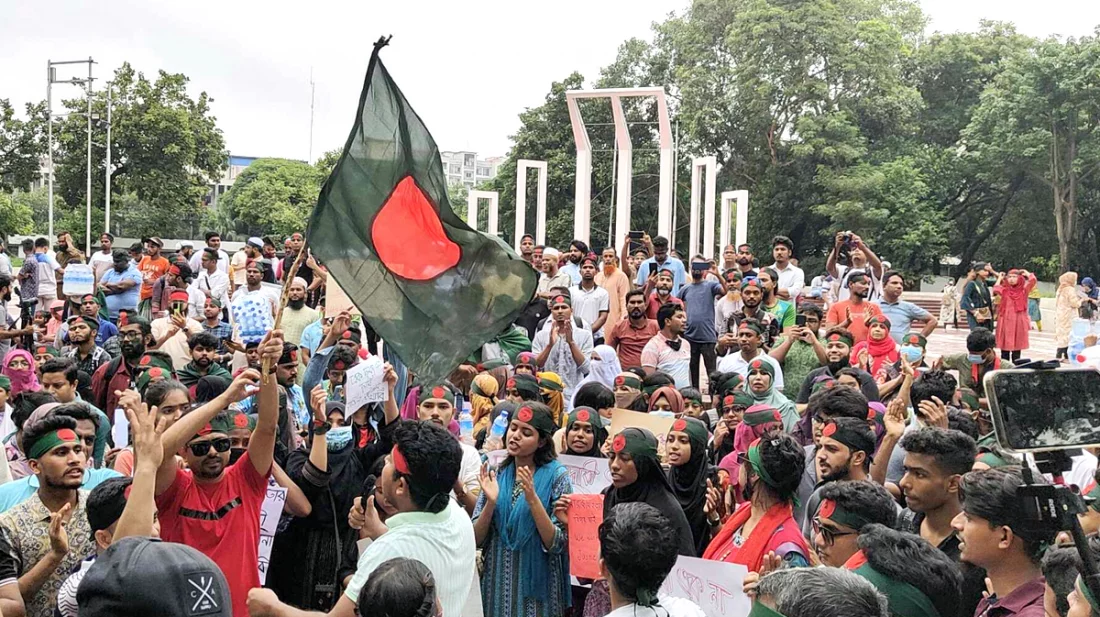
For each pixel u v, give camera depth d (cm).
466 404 1147
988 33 5091
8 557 457
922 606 349
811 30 4409
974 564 388
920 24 5369
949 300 2961
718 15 4700
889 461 622
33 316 1789
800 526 611
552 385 914
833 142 4362
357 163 571
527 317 1445
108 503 445
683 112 4741
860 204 4206
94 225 5222
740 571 458
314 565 591
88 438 569
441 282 580
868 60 4422
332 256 555
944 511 458
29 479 549
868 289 1129
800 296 1473
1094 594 279
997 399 305
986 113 4353
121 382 978
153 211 5681
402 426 438
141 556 257
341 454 609
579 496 552
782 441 478
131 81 5109
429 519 432
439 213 588
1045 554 322
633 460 524
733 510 640
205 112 5272
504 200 5081
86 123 5019
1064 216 4397
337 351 829
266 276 1797
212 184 5591
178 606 252
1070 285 2105
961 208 4775
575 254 1636
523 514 563
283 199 7069
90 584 251
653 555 367
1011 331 1881
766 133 4575
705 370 1318
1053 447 304
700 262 1332
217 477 493
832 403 602
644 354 1161
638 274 1586
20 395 728
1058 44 4119
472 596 659
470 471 667
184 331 1139
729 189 4884
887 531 367
